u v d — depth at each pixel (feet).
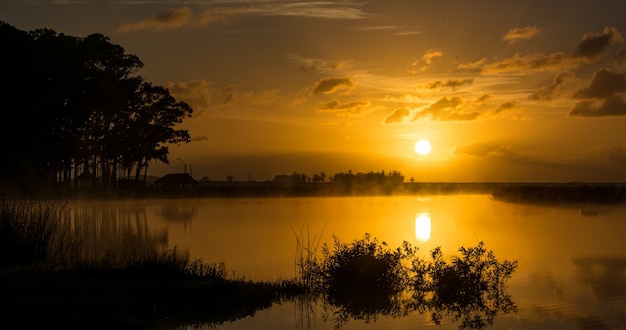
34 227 65.41
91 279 53.06
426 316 51.49
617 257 80.12
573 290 59.88
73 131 204.13
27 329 39.86
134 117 246.88
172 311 49.03
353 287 59.57
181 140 253.24
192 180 324.19
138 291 50.57
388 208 212.43
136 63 241.55
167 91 251.39
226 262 74.18
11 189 126.82
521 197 280.31
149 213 172.14
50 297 46.42
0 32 171.01
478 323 48.80
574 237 105.40
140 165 265.75
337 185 470.39
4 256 60.03
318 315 51.37
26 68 173.27
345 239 101.09
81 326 41.52
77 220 136.46
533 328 47.32
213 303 51.47
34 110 171.83
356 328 47.44
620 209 202.18
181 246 89.81
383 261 61.36
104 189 240.12
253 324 48.19
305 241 97.81
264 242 96.48
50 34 217.15
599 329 46.73
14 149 164.35
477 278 60.75
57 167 200.44
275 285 59.36
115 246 87.51
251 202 256.11
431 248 89.51
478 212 185.37
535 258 79.56
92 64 227.61
